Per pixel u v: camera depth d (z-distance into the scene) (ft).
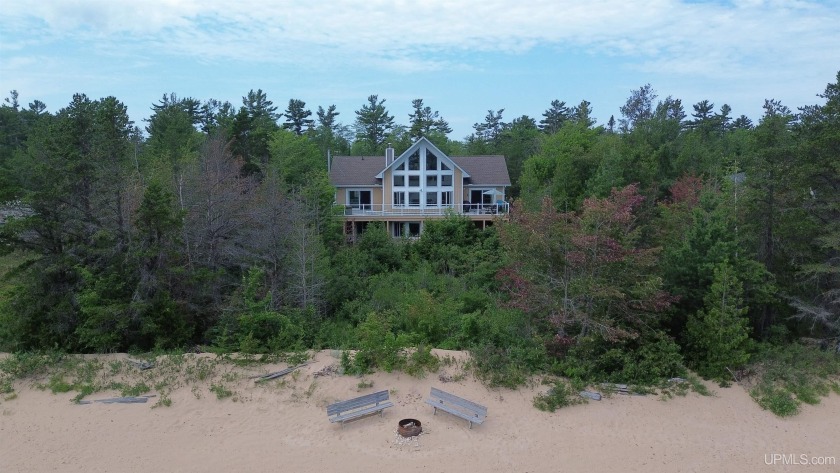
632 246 63.87
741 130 212.64
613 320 59.82
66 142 69.87
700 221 67.72
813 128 68.39
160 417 51.62
